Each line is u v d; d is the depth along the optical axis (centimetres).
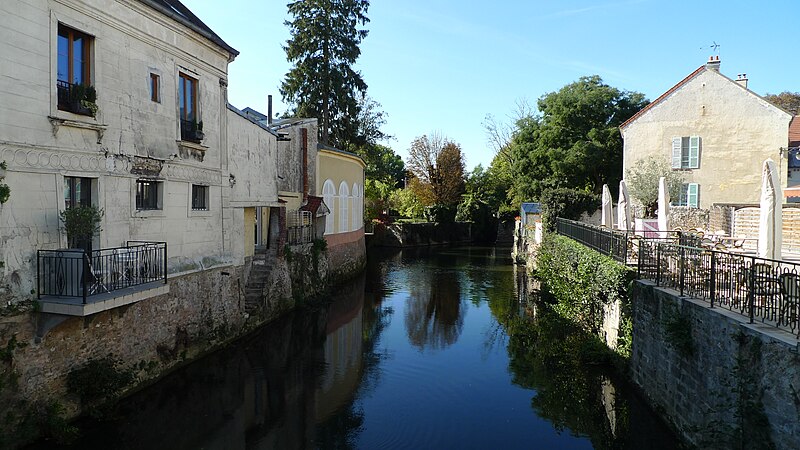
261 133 1667
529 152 3562
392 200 5872
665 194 1417
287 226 2077
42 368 813
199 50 1291
